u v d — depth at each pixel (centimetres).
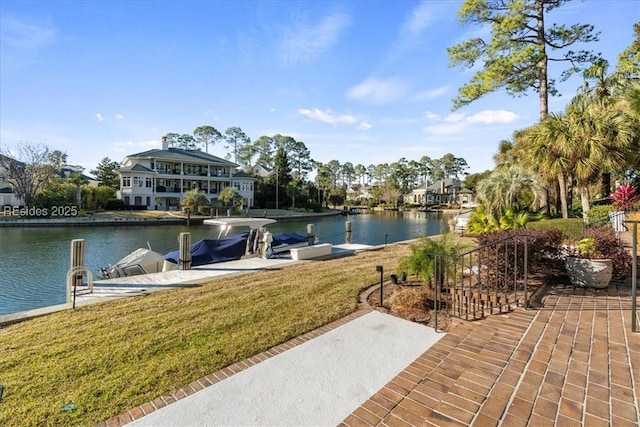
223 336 349
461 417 190
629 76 1289
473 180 5828
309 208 4600
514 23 1210
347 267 729
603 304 372
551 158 1051
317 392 238
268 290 536
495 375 234
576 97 1310
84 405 229
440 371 253
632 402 192
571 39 1270
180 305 460
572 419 180
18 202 3312
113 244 1655
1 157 2748
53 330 369
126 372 275
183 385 254
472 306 405
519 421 182
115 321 397
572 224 850
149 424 207
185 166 3925
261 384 251
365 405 216
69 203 2847
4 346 327
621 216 920
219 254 867
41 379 264
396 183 6925
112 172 4231
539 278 499
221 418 211
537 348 271
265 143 6450
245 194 4284
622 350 258
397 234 2222
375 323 379
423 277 468
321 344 323
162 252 1473
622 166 978
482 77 1273
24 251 1409
